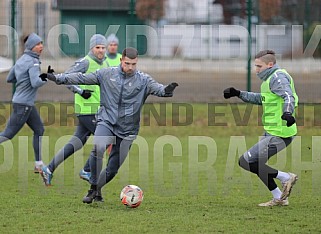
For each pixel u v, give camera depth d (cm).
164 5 6819
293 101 2675
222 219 2539
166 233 2312
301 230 2372
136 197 2744
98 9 6078
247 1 5912
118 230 2352
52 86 6200
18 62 3441
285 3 6338
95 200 2880
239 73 6956
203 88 6406
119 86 2723
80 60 3322
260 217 2584
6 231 2336
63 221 2489
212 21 6606
